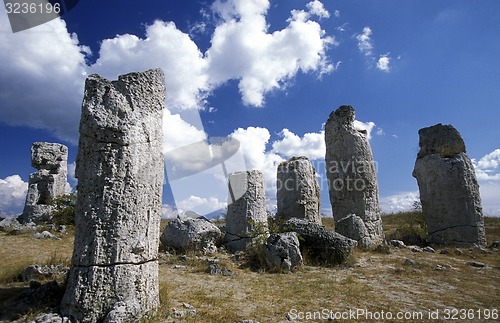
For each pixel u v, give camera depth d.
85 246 4.77
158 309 5.11
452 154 13.08
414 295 6.76
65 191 15.84
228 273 7.85
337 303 6.14
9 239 9.93
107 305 4.63
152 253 5.22
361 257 10.29
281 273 8.30
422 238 13.41
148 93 5.43
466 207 12.20
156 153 5.43
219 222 15.77
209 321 4.92
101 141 4.98
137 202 5.04
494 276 8.35
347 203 12.75
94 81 5.17
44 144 15.43
